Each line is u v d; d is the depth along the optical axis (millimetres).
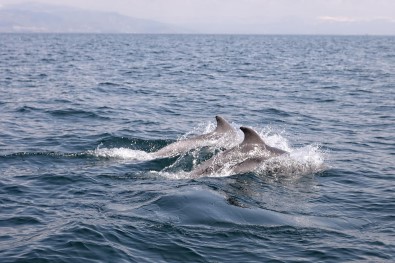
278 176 15789
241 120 26469
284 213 12617
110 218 11953
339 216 12695
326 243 10961
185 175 16125
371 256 10422
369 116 27641
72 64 61938
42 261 9883
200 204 12406
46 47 117750
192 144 19156
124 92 36344
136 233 11117
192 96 34906
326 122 25922
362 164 17828
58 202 13336
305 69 59438
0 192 14172
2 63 61062
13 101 30641
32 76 45750
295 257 10312
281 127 24656
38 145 20031
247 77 48812
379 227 12047
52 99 31781
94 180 15383
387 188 15164
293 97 35000
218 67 60656
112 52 96062
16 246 10500
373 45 161375
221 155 16641
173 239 10875
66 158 18156
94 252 10273
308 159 17469
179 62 68500
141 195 13664
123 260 10008
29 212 12547
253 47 133375
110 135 21875
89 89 37469
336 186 15242
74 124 24469
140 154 18891
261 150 16734
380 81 45469
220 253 10383
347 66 64375
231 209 12344
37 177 15641
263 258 10227
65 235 10938
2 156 18078
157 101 32312
